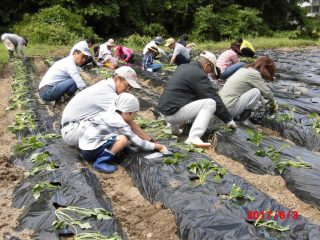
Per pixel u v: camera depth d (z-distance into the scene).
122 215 2.77
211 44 14.54
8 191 3.08
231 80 4.45
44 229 2.41
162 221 2.60
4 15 15.33
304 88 6.79
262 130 4.64
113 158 3.49
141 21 16.97
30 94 6.32
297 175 3.18
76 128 3.48
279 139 4.09
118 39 15.95
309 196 2.95
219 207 2.60
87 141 3.38
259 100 4.67
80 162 3.41
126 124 3.36
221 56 6.77
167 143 3.85
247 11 17.61
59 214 2.51
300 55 12.28
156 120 4.68
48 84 5.16
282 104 5.36
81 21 14.91
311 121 4.60
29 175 3.20
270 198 2.73
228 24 17.36
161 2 17.58
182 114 3.85
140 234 2.56
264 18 19.30
